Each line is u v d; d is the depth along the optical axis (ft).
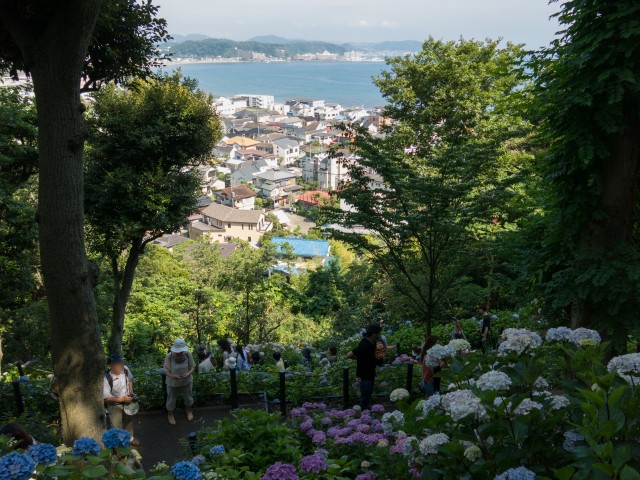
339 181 33.50
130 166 48.78
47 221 19.17
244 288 66.28
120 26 29.45
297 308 83.30
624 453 7.33
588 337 11.16
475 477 9.12
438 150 46.88
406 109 73.51
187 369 25.94
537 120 26.37
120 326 52.29
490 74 66.69
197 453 17.99
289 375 30.35
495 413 8.92
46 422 25.58
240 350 36.01
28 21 18.47
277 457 15.92
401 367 30.35
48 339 62.64
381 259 35.01
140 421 26.30
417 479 10.85
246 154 532.73
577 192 23.44
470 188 30.19
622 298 21.21
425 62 76.02
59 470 8.99
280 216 341.82
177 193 49.73
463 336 31.96
